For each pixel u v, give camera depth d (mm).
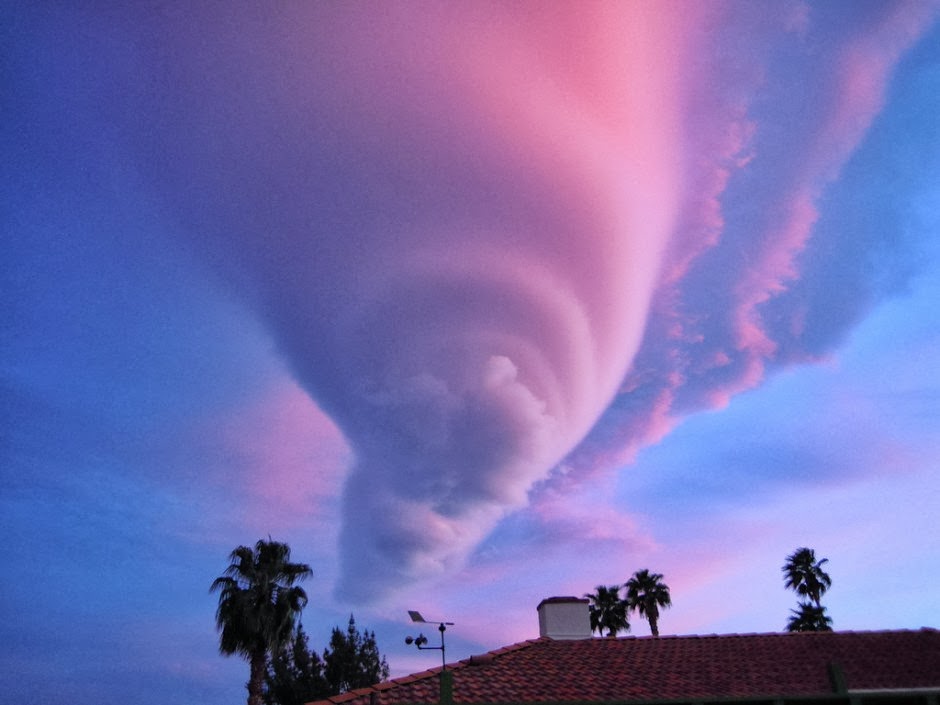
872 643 16672
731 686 14523
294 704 45438
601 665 16000
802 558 49281
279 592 30438
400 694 14234
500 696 14133
